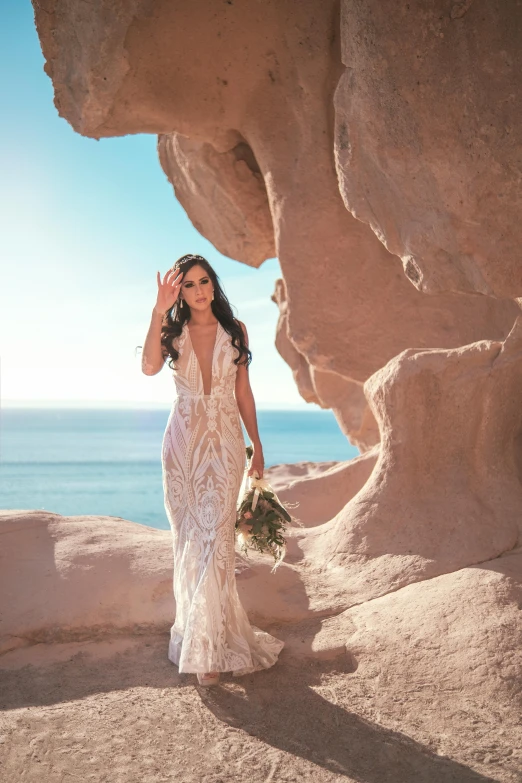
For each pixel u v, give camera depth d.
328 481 6.39
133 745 2.79
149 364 3.56
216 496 3.42
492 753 2.74
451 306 6.19
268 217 8.26
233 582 3.43
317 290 6.47
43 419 189.12
